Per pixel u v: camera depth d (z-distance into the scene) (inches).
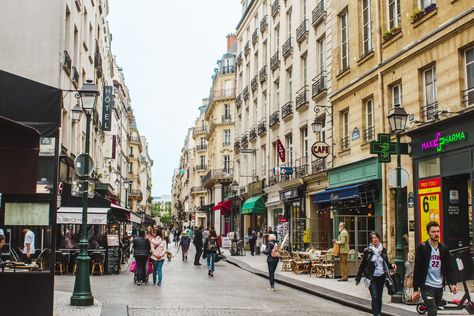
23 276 356.5
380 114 767.1
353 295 555.8
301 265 825.5
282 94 1328.7
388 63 749.9
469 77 592.4
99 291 592.1
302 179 1091.9
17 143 300.0
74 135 1044.5
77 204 811.4
